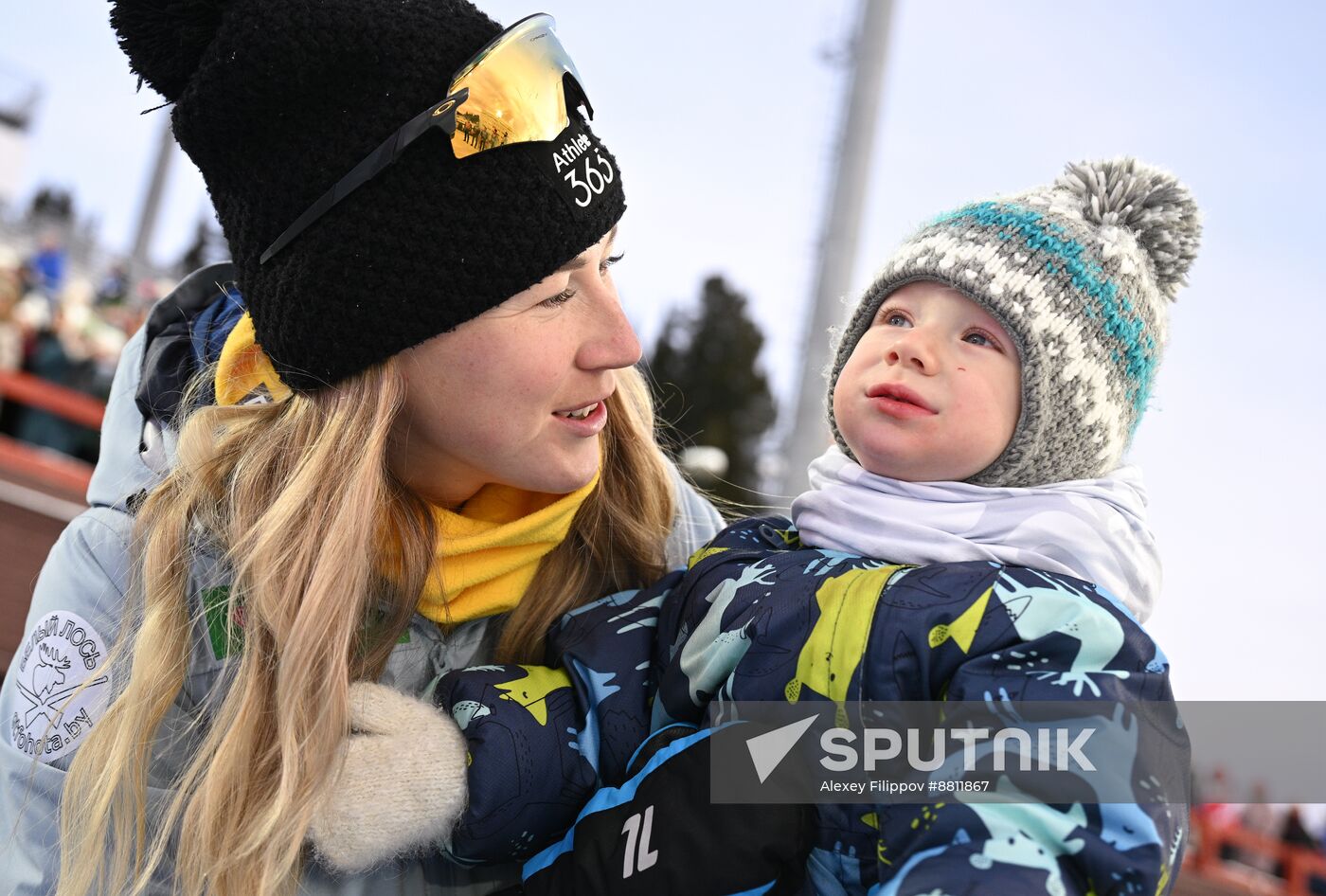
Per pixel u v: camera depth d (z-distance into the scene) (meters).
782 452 7.04
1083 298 1.20
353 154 1.14
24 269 8.82
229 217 1.24
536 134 1.14
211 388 1.38
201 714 1.21
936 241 1.25
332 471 1.18
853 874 1.08
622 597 1.38
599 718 1.25
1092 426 1.22
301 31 1.13
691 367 19.23
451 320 1.14
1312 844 6.02
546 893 1.13
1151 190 1.28
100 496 1.35
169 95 1.24
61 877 1.15
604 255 1.26
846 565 1.17
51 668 1.23
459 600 1.29
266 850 1.09
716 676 1.18
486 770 1.15
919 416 1.21
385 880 1.21
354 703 1.16
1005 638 1.04
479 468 1.23
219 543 1.26
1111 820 0.94
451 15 1.19
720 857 1.05
